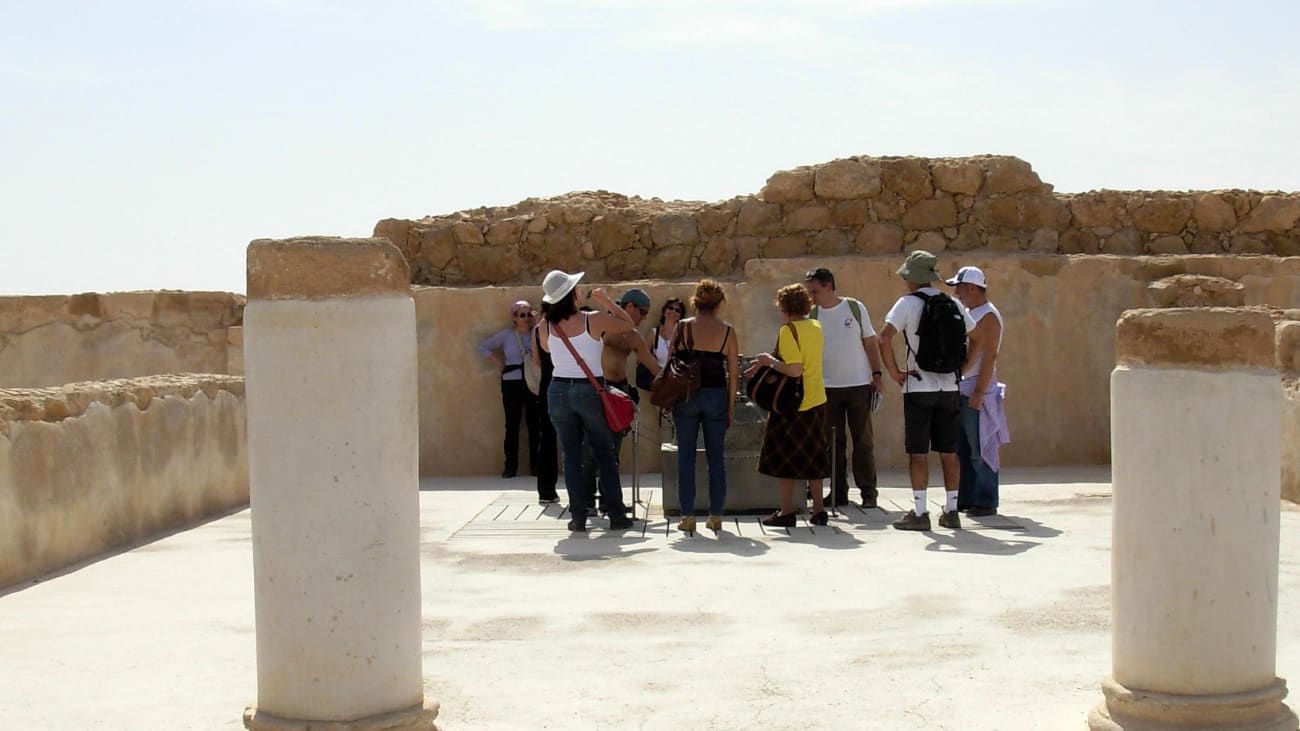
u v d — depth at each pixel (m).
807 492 11.50
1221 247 15.07
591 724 5.34
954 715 5.36
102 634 6.95
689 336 9.85
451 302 14.14
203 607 7.59
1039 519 10.45
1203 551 4.73
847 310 11.20
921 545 9.27
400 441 4.71
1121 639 4.91
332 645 4.62
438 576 8.36
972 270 10.42
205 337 16.58
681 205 16.66
